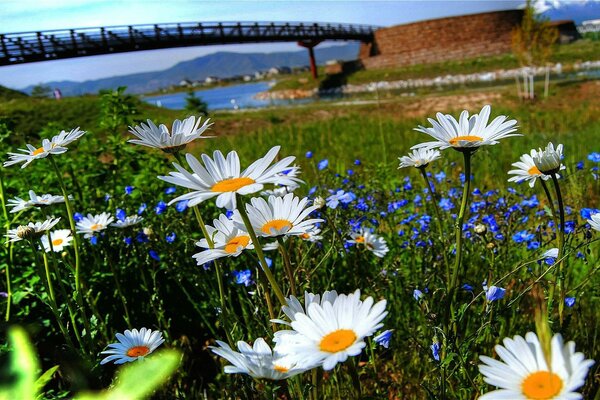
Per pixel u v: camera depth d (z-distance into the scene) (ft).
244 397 6.93
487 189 17.67
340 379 7.44
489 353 7.98
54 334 10.17
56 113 84.99
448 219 11.66
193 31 143.64
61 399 6.71
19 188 14.43
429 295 8.52
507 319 9.05
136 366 1.41
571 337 8.19
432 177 15.33
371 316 3.78
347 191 13.61
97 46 117.70
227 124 73.46
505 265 9.89
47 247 9.62
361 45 216.95
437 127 5.48
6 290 10.99
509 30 179.11
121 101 17.29
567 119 48.93
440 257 9.64
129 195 14.26
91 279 10.96
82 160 16.30
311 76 194.80
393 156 29.68
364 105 92.84
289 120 79.36
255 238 4.63
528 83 107.45
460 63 162.81
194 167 4.51
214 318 12.08
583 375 2.91
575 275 10.35
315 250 9.23
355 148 35.65
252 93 254.47
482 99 83.30
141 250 10.57
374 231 11.93
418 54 184.24
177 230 11.67
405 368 8.90
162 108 85.40
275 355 3.99
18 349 1.46
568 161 20.70
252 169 4.61
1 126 14.66
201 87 487.20
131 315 11.73
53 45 109.60
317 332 3.86
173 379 9.32
